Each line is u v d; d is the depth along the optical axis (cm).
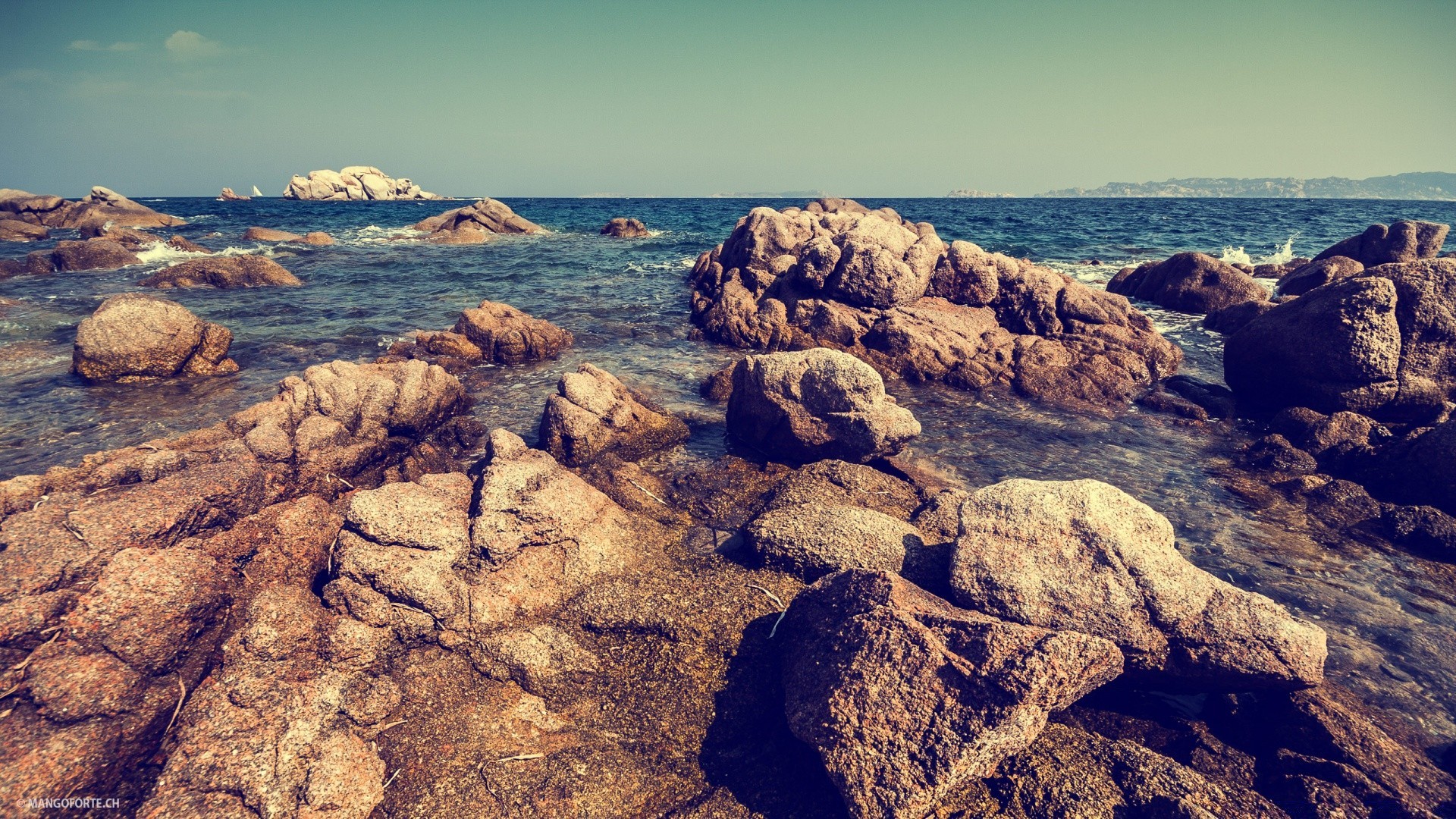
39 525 696
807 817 550
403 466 1129
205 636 672
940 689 571
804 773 588
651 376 1719
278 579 779
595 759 603
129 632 612
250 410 1132
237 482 830
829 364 1181
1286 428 1350
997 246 4306
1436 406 1316
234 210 9100
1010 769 568
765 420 1223
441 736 625
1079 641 584
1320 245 4444
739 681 686
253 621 661
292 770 558
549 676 686
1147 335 1805
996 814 538
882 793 537
